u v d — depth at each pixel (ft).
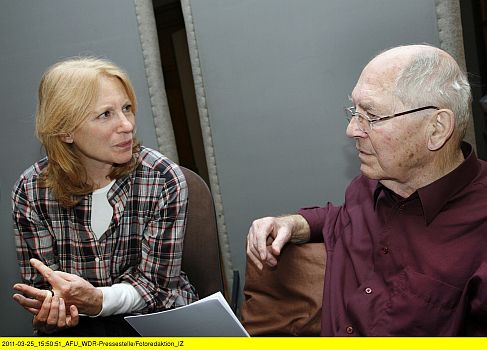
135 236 4.45
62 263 4.50
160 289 4.40
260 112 6.02
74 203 4.33
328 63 5.71
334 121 5.84
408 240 3.58
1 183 6.79
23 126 6.58
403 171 3.52
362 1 5.48
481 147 5.78
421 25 5.38
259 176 6.21
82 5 6.12
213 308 3.37
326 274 3.99
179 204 4.42
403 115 3.37
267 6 5.71
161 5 6.98
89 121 4.05
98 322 4.22
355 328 3.65
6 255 6.91
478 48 5.73
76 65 4.15
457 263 3.37
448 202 3.50
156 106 6.26
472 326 3.39
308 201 6.14
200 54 6.03
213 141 6.26
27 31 6.32
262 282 4.29
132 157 4.46
